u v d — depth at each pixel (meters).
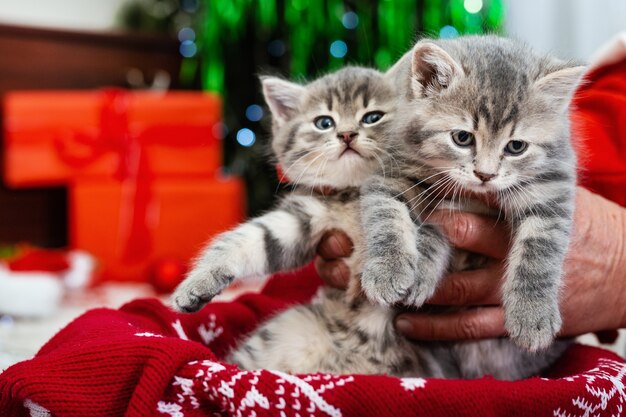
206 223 0.90
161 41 1.03
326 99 0.51
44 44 0.96
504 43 0.47
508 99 0.43
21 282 0.70
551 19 0.85
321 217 0.48
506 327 0.42
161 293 0.81
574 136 0.50
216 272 0.45
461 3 0.85
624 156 0.54
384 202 0.44
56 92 0.96
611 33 0.82
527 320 0.42
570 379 0.38
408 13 0.88
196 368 0.37
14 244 0.94
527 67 0.45
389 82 0.51
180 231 0.89
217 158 0.92
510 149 0.44
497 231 0.44
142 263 0.89
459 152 0.44
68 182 0.88
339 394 0.35
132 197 0.88
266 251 0.47
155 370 0.37
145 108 0.89
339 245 0.46
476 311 0.45
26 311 0.70
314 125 0.51
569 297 0.46
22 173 0.87
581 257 0.46
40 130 0.87
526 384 0.37
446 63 0.44
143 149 0.89
